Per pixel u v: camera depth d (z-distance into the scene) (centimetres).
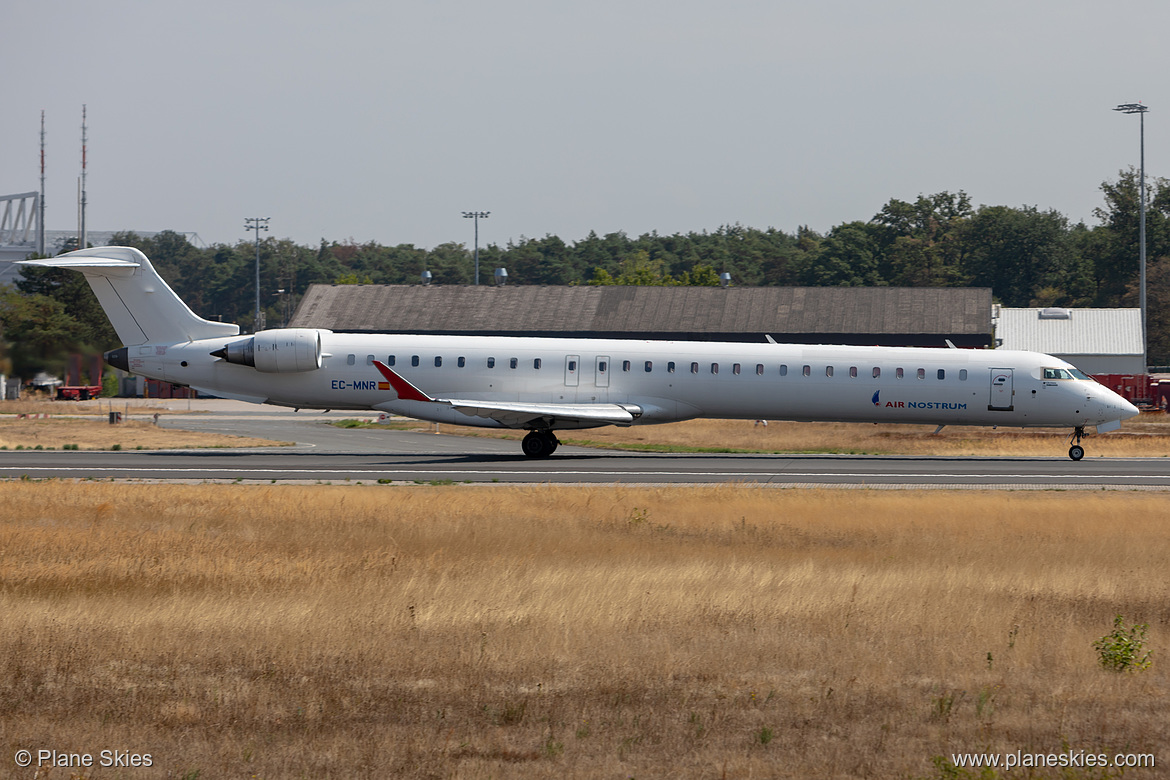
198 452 14700
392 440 17325
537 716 3928
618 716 3941
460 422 13725
